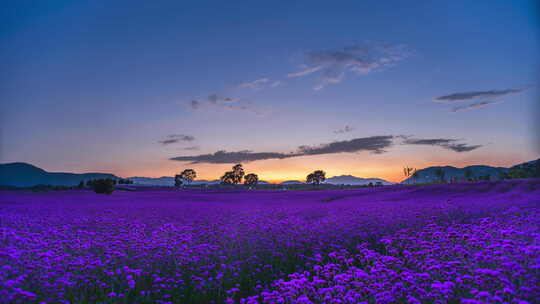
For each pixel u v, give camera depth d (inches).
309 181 5565.9
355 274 291.6
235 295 297.6
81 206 1152.2
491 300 214.7
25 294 227.5
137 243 433.7
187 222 708.7
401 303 238.4
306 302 226.8
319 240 488.4
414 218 642.2
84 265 322.7
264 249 440.8
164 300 283.1
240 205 1298.0
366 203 1133.7
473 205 820.0
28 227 572.1
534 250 283.3
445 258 335.9
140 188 3430.1
